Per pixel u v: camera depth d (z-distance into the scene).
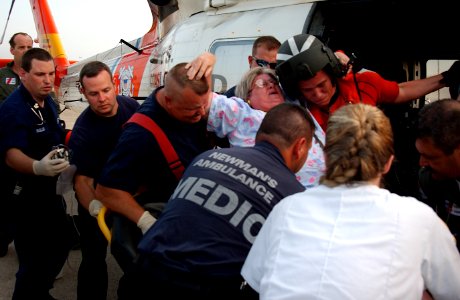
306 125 1.48
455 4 2.61
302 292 1.01
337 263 1.00
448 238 1.07
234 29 3.35
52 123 2.62
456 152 1.41
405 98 2.30
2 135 2.42
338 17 2.91
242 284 1.33
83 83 2.25
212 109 1.84
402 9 2.71
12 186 2.50
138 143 1.75
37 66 2.41
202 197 1.39
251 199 1.36
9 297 2.97
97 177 2.36
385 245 1.00
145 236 1.44
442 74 2.41
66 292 3.06
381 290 0.98
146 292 1.41
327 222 1.07
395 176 2.78
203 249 1.32
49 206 2.51
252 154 1.46
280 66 1.85
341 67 1.89
